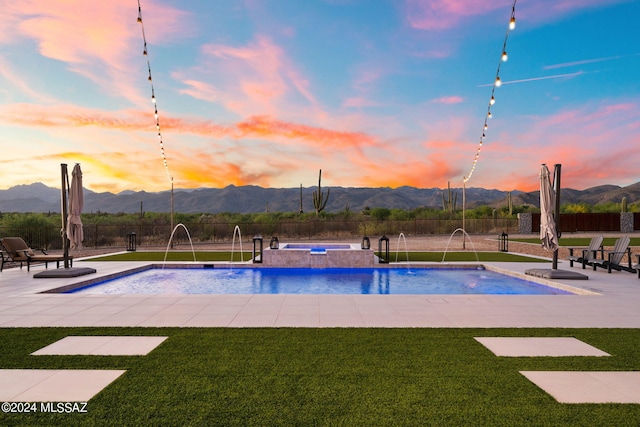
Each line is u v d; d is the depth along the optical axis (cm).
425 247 1853
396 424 258
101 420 262
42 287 774
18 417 267
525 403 289
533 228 3022
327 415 269
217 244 2109
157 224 2481
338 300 661
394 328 491
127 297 683
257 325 504
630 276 925
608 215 3228
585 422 262
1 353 396
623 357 388
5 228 1783
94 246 2000
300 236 2702
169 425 256
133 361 373
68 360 376
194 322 518
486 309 597
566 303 641
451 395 302
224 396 298
